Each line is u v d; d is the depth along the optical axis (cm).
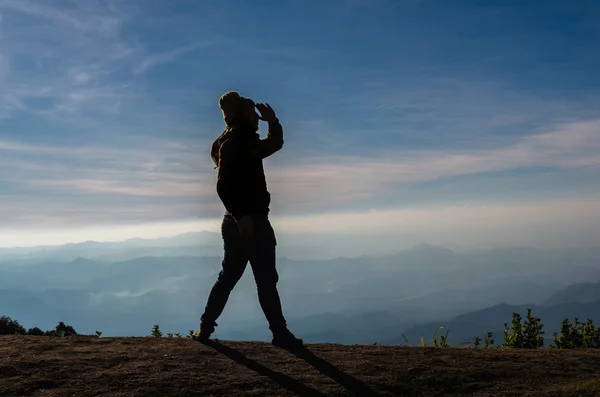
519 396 376
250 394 373
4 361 438
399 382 403
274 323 508
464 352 500
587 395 368
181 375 408
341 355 480
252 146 486
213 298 530
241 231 473
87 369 421
